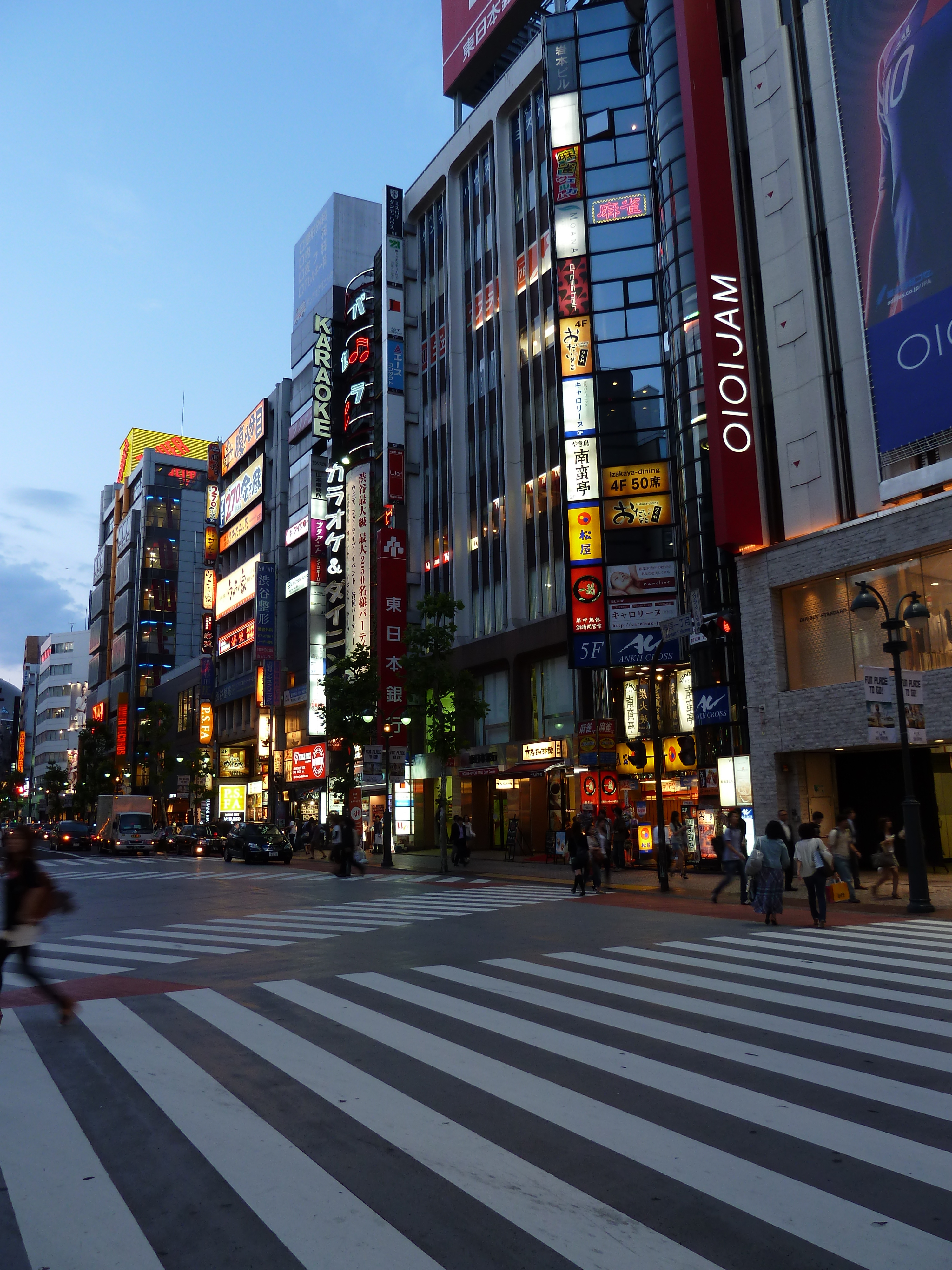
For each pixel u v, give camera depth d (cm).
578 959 1127
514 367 4144
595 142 3569
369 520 5253
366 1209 417
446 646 3394
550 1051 686
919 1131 509
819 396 2389
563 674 3719
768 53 2602
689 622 2036
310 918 1689
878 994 893
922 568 2141
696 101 2681
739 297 2616
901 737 1670
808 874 1464
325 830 4459
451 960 1138
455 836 3353
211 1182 449
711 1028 752
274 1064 660
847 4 2319
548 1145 493
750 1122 525
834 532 2297
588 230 3516
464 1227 398
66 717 15200
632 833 3009
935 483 2066
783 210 2531
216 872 3278
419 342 5034
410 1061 663
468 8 4853
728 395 2553
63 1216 413
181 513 11494
